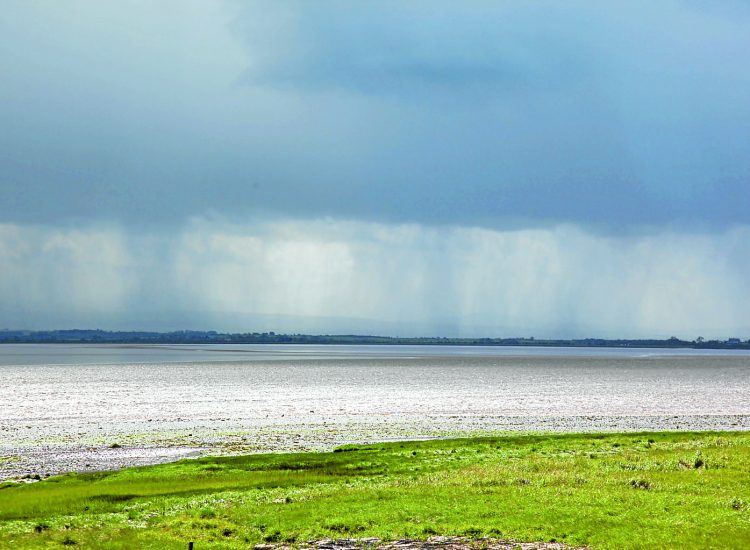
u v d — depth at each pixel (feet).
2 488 165.48
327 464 189.26
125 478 173.78
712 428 285.84
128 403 390.42
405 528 112.47
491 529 109.91
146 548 108.58
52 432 271.08
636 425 296.71
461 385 551.18
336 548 105.50
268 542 110.22
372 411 353.10
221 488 155.33
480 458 190.08
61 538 115.03
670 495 127.85
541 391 491.72
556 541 104.22
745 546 98.58
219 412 346.13
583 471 156.46
